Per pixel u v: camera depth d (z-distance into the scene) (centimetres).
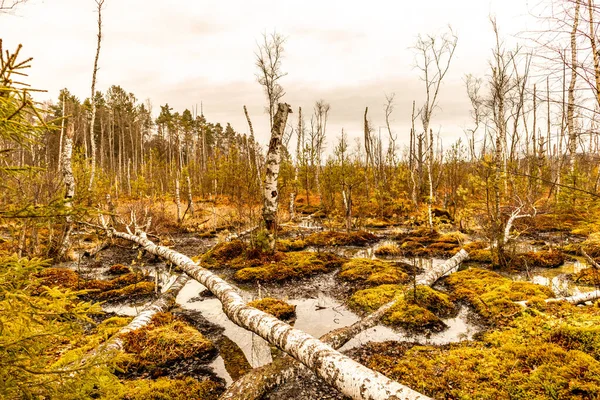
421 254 1265
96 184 1450
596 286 787
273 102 1892
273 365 471
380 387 341
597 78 402
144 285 868
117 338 537
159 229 1725
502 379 411
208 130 5716
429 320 627
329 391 438
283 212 2281
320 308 749
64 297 269
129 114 4631
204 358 530
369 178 3136
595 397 342
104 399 279
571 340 464
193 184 3173
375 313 663
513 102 1694
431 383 425
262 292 866
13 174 273
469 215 1686
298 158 2781
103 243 1361
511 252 1065
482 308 671
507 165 1838
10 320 247
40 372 240
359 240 1534
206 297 827
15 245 828
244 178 1911
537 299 658
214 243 1550
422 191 2744
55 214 260
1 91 219
